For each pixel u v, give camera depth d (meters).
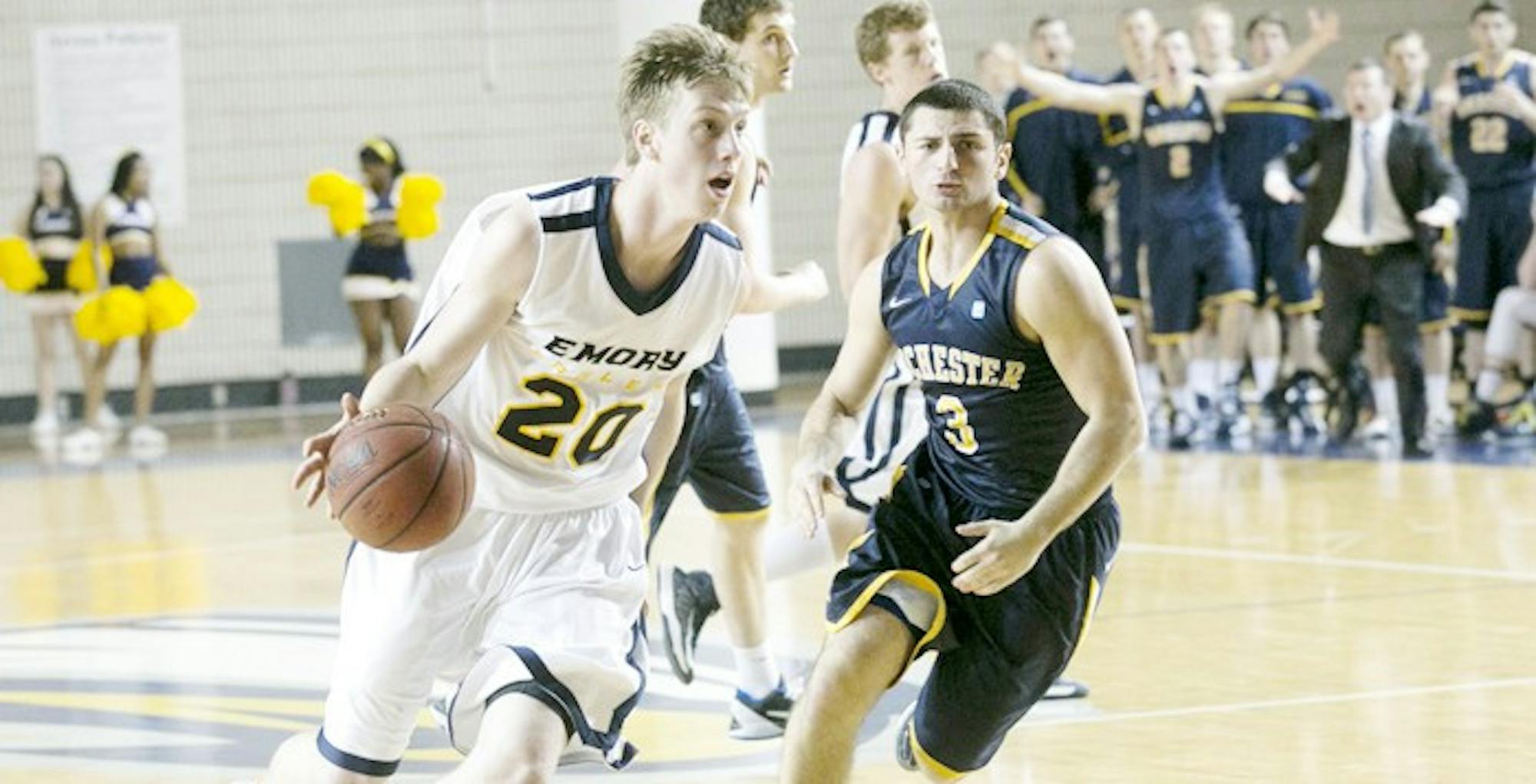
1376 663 11.59
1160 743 9.94
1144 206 22.95
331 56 31.80
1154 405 24.70
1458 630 12.41
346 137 31.83
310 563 16.91
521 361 6.89
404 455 6.37
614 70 32.28
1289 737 9.98
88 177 31.36
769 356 28.20
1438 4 32.09
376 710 7.05
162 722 11.06
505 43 32.12
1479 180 22.77
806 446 7.86
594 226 6.70
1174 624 12.94
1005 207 7.41
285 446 26.70
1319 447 21.91
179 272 31.50
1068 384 7.25
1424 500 17.81
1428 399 22.56
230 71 31.58
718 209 6.64
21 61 31.23
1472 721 10.16
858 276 10.14
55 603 15.32
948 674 7.74
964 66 32.31
